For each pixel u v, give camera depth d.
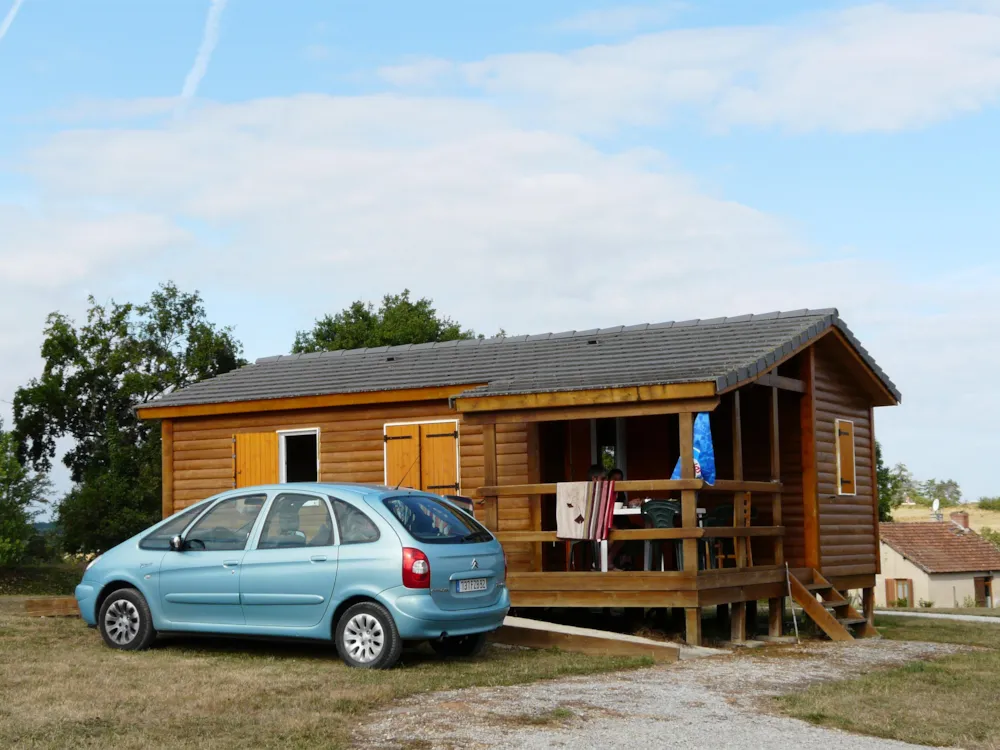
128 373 43.78
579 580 14.10
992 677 11.56
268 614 10.92
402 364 19.09
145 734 7.62
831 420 18.41
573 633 12.55
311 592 10.72
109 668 10.23
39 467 44.28
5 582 27.98
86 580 11.88
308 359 21.16
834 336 17.91
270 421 18.73
